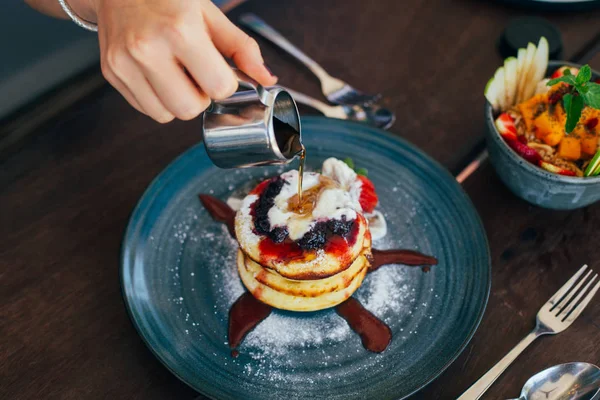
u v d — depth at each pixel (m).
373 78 0.63
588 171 0.48
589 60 0.64
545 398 0.42
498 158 0.51
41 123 0.58
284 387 0.43
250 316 0.47
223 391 0.42
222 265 0.50
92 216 0.52
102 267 0.50
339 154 0.56
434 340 0.45
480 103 0.61
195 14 0.37
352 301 0.48
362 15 0.69
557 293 0.48
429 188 0.53
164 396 0.44
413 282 0.49
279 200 0.49
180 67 0.38
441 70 0.64
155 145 0.57
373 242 0.51
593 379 0.42
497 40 0.66
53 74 0.67
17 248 0.50
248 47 0.42
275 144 0.39
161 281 0.49
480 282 0.47
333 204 0.48
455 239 0.50
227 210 0.53
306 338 0.46
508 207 0.53
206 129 0.40
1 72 0.66
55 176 0.55
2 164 0.55
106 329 0.46
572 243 0.51
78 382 0.44
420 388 0.42
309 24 0.68
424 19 0.69
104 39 0.39
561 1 0.68
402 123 0.59
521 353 0.45
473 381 0.44
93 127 0.58
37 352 0.45
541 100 0.52
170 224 0.52
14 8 0.71
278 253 0.47
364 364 0.45
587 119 0.50
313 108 0.60
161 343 0.45
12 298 0.48
